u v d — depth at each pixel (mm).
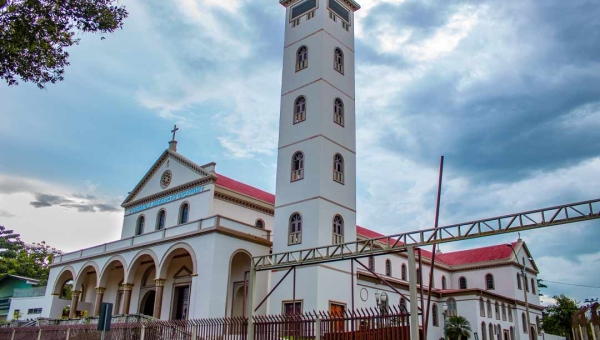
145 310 42656
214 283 32812
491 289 62844
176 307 39375
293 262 24922
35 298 49375
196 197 40938
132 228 46688
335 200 36219
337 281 34594
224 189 40812
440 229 20859
